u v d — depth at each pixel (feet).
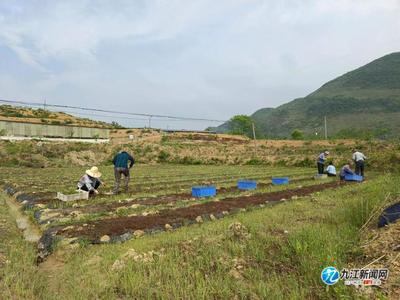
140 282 16.62
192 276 17.31
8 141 120.47
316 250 19.38
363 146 105.60
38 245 24.77
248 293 15.48
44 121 218.18
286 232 24.36
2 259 20.63
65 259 21.53
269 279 16.84
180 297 15.25
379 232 21.29
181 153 132.98
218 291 15.70
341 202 35.14
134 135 219.41
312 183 55.26
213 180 63.98
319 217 28.84
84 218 30.83
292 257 19.47
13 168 92.99
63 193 41.06
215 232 24.59
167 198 41.60
